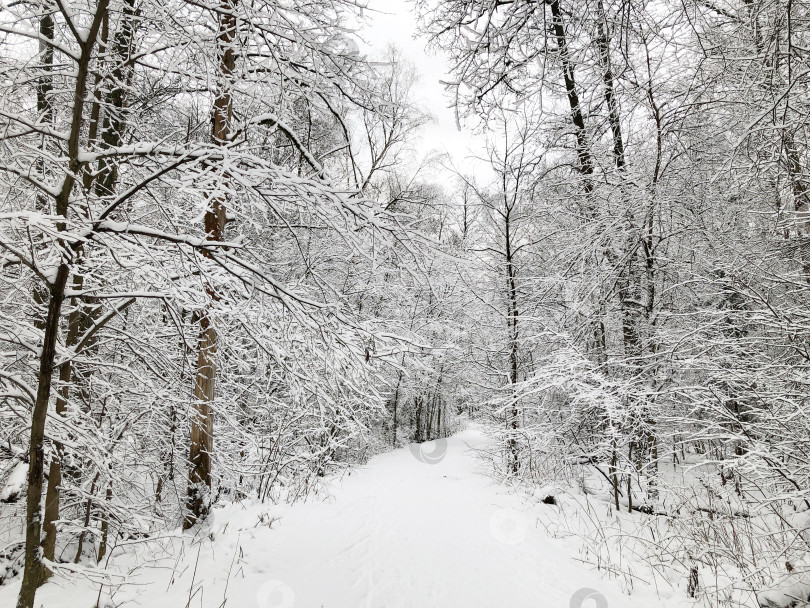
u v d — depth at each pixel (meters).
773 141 4.89
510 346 12.77
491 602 4.08
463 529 6.68
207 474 5.80
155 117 6.77
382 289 12.85
